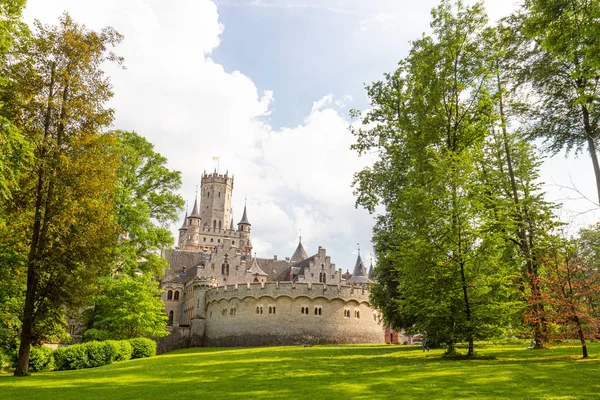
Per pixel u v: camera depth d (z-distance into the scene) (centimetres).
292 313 6112
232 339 6212
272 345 5975
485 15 3045
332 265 8056
